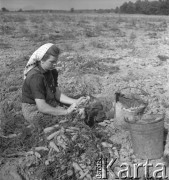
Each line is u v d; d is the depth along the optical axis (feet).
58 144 13.12
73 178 12.00
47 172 12.08
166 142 14.01
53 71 15.23
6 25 64.95
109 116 16.03
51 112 14.29
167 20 97.76
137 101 15.79
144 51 36.91
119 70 27.71
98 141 13.62
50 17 101.19
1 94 20.27
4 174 12.22
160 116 13.99
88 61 29.68
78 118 14.61
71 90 21.42
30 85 13.89
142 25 75.82
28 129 14.48
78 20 91.76
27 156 13.00
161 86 23.06
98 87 22.35
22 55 33.55
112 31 61.16
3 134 14.66
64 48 38.86
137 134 12.48
